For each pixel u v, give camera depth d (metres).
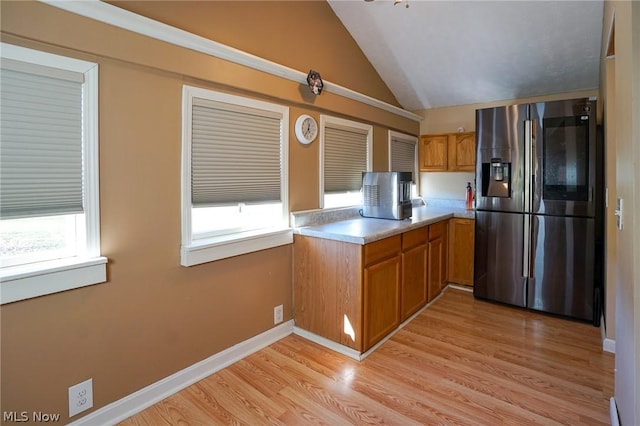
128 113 1.82
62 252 1.69
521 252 3.33
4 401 1.48
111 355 1.80
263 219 2.71
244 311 2.50
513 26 2.99
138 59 1.82
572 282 3.10
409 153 4.54
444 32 3.23
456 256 3.97
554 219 3.14
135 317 1.90
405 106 4.60
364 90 3.75
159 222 1.99
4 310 1.46
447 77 3.87
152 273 1.96
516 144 3.28
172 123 2.03
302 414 1.89
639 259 1.18
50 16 1.52
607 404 1.96
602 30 2.76
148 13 1.89
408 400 2.01
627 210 1.38
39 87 1.53
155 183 1.96
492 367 2.35
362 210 3.50
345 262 2.53
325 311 2.67
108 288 1.78
